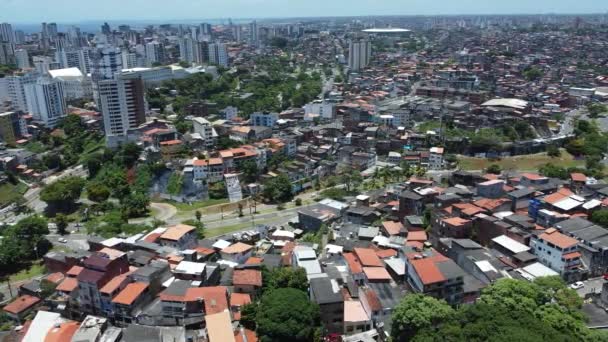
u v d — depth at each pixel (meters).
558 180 185.00
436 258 117.94
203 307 107.75
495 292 105.50
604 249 126.00
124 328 105.25
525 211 158.62
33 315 120.88
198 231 172.12
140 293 111.50
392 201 181.25
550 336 89.12
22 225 171.88
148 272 116.81
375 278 116.06
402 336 98.69
